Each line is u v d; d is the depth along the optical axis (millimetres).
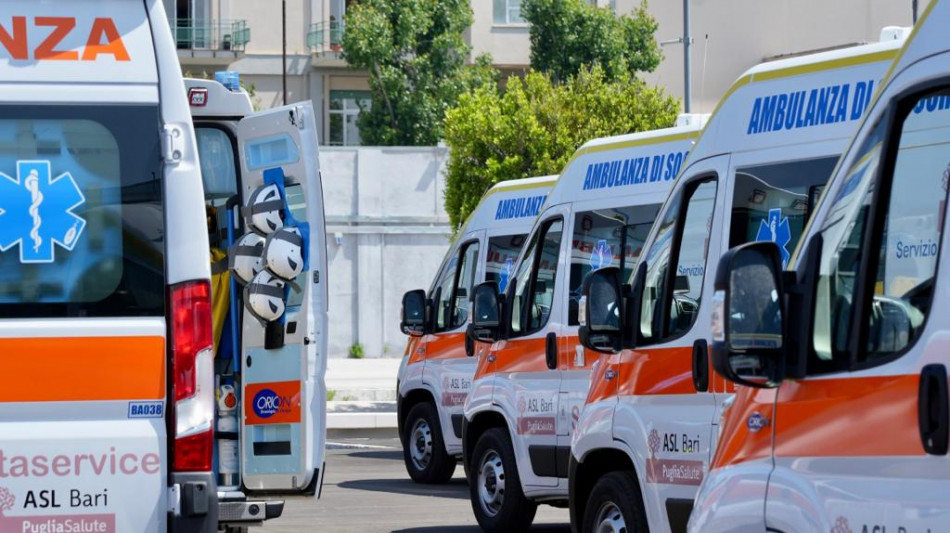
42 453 7023
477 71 58688
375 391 31125
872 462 4648
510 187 17516
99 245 7230
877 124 4969
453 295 17828
